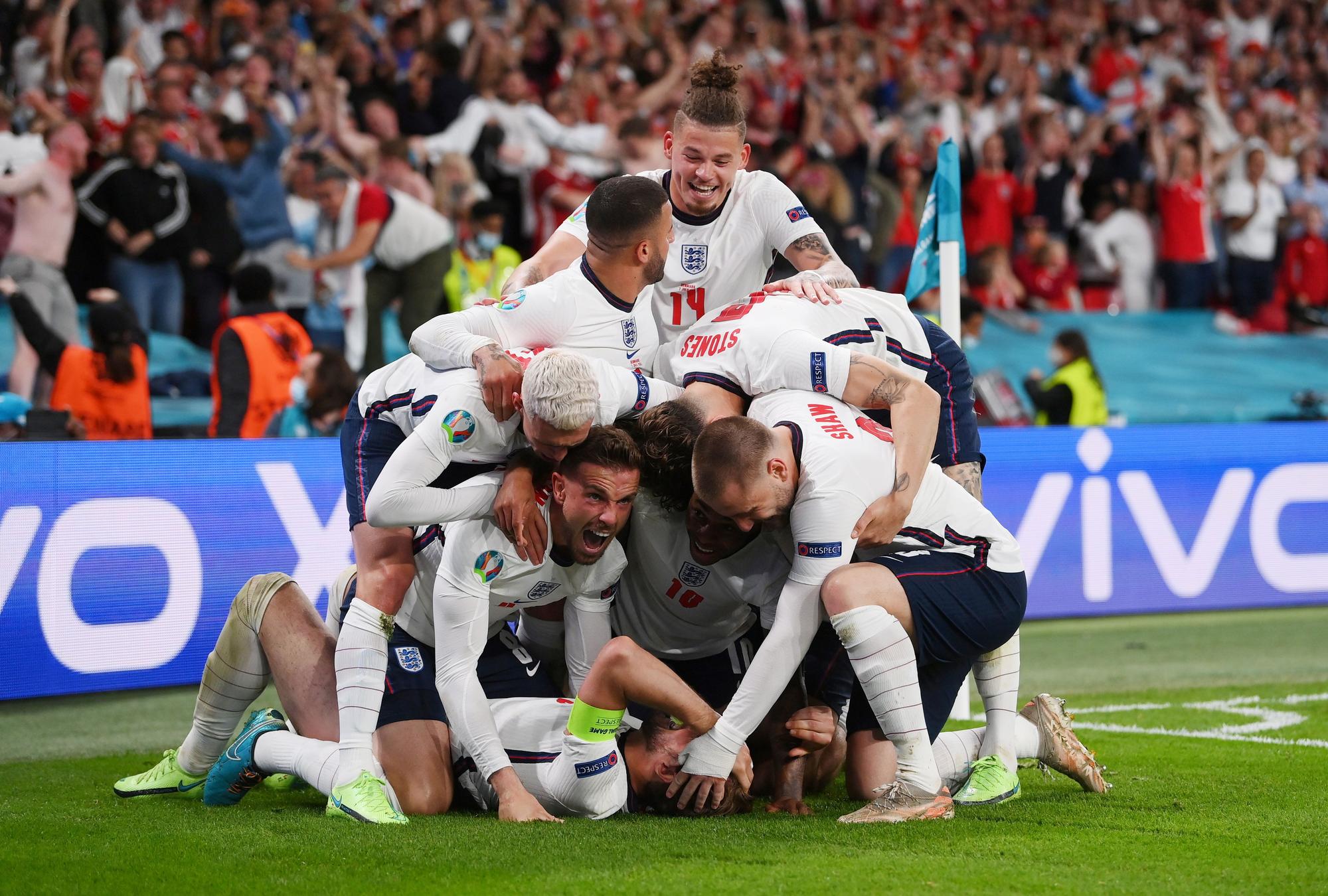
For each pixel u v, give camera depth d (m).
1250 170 35.94
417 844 9.98
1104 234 35.38
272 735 11.81
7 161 24.94
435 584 11.11
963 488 12.77
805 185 31.36
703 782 10.98
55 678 17.84
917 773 10.98
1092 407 29.89
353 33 32.06
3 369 25.66
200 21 31.16
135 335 23.58
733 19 38.91
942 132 35.16
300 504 20.08
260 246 27.27
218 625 19.33
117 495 18.39
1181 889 8.68
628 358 12.54
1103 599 24.80
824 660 12.20
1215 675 20.84
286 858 9.63
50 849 10.07
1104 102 40.41
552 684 12.41
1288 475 26.31
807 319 12.60
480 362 11.09
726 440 10.43
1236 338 35.06
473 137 31.11
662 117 34.50
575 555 11.23
